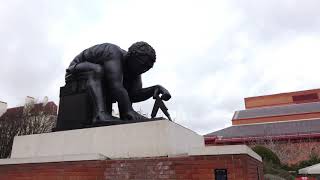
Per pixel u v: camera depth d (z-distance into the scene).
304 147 27.36
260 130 32.94
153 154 4.92
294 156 27.06
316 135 27.42
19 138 6.35
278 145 27.34
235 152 4.19
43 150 6.01
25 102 27.89
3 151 21.36
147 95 6.52
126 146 5.18
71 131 5.83
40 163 5.34
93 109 6.07
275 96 40.12
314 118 33.22
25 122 22.59
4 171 5.62
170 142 4.94
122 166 4.74
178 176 4.39
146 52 6.19
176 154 4.81
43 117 23.89
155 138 4.98
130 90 6.72
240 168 4.12
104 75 6.15
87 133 5.64
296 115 34.06
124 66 6.42
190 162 4.38
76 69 6.34
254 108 40.28
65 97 6.39
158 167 4.53
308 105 36.47
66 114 6.26
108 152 5.31
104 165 4.85
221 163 4.22
